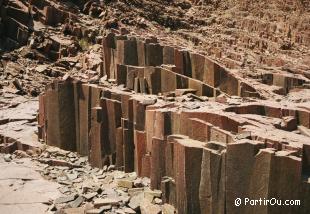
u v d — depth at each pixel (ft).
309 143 32.22
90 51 78.69
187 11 133.69
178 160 33.78
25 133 52.34
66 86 47.80
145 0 120.47
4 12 83.20
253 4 146.51
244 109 41.45
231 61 77.15
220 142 33.86
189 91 49.75
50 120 48.91
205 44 102.42
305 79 70.59
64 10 91.66
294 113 40.32
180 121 37.73
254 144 30.68
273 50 117.29
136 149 41.50
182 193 33.35
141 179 40.16
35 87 71.51
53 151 47.42
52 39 83.51
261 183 30.42
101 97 44.75
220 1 145.28
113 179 40.96
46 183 40.34
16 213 34.88
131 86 52.19
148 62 54.65
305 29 140.15
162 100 45.27
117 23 91.25
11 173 42.11
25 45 82.99
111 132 43.88
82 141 47.16
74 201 36.60
